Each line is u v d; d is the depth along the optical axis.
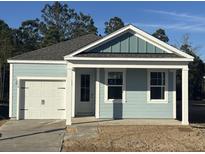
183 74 21.28
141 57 21.14
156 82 23.83
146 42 22.34
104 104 23.62
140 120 22.84
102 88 23.62
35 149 13.93
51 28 62.69
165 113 23.77
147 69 23.72
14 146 14.57
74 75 24.50
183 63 21.33
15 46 53.88
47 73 24.17
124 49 22.25
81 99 25.23
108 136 16.95
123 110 23.64
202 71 56.03
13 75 23.95
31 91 24.11
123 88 23.64
